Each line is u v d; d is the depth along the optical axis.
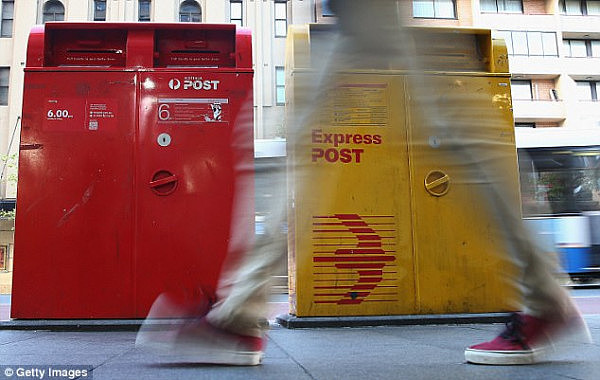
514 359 2.22
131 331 3.73
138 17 26.27
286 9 25.89
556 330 2.25
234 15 25.97
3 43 25.78
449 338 3.25
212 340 2.29
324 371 2.15
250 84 4.15
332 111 4.08
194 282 3.90
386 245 4.06
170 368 2.22
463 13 30.75
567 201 11.12
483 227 4.17
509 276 2.31
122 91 4.09
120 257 3.90
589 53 32.59
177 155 4.02
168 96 4.10
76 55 4.25
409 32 2.51
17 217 3.91
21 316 3.84
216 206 3.99
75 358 2.56
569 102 31.27
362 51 2.58
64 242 3.91
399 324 3.92
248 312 2.26
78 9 26.09
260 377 2.02
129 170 4.00
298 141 2.87
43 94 4.04
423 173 4.16
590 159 11.34
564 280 2.27
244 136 3.96
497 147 2.28
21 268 3.88
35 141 3.98
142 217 3.95
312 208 4.03
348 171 4.07
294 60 3.96
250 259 2.27
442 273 4.09
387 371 2.14
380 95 4.16
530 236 2.20
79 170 3.97
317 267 4.00
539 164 11.26
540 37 31.52
